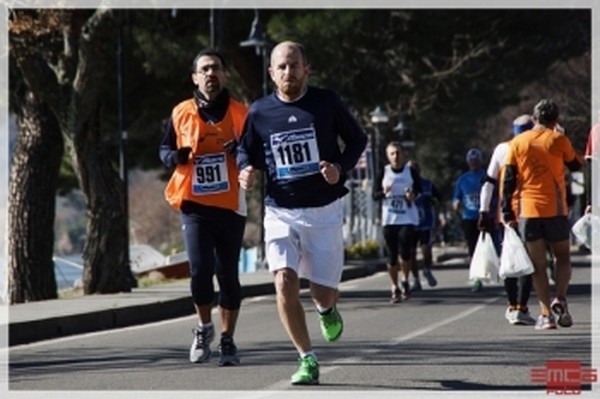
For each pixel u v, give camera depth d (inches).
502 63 3383.4
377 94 3284.9
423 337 1096.8
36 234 1999.3
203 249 909.2
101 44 1733.5
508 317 1200.2
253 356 980.6
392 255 1553.9
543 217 1101.7
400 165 1560.0
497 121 4795.8
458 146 4901.6
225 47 2940.5
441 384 796.0
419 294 1700.3
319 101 785.6
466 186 1678.2
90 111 1768.0
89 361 997.8
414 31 3181.6
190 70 2910.9
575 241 3491.6
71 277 3058.6
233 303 916.0
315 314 1409.9
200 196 904.9
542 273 1123.9
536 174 1100.5
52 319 1278.3
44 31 1713.8
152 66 2851.9
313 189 781.3
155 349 1074.7
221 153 908.6
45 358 1041.5
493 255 1213.1
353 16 2871.6
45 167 2005.4
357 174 3043.8
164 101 3083.2
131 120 3147.1
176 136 917.2
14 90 2003.0
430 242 1830.7
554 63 3617.1
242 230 922.1
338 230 790.5
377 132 3088.1
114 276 1774.1
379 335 1122.7
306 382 798.5
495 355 944.3
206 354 930.7
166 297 1563.7
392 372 855.1
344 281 2121.1
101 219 1779.0
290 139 782.5
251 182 797.9
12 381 874.1
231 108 911.0
